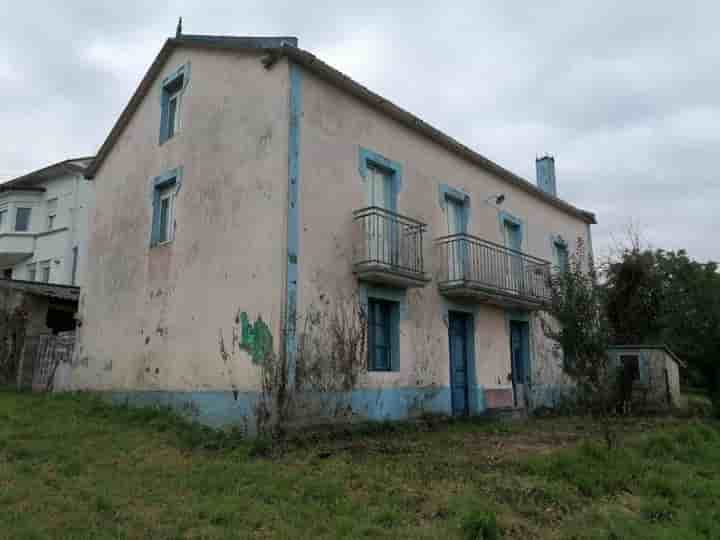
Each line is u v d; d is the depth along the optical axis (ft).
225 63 33.09
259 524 15.31
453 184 41.04
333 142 31.24
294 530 14.76
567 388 49.90
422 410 34.14
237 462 21.81
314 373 27.45
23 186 76.74
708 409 50.60
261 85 30.55
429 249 37.47
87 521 15.07
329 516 15.97
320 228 29.40
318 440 25.85
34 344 47.75
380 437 28.43
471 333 40.55
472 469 21.17
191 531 14.66
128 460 22.07
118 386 36.17
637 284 47.29
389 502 17.22
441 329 37.24
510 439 29.40
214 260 30.68
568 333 26.25
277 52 29.40
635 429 35.73
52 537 13.93
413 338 34.65
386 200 35.27
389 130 35.81
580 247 30.76
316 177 29.68
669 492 20.07
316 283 28.55
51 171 75.15
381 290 32.76
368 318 32.17
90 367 39.88
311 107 30.25
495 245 40.86
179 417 29.73
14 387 47.11
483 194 44.29
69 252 70.90
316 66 30.19
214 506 16.40
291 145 28.53
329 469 20.49
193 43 34.73
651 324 49.21
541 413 45.39
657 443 27.55
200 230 32.09
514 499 17.97
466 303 40.24
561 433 32.32
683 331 59.47
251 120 30.58
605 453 23.65
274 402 25.52
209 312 30.19
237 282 28.99
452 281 37.11
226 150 31.65
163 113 37.88
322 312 28.58
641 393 49.39
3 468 20.02
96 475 19.75
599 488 19.72
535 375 46.55
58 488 18.11
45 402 35.58
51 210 76.84
